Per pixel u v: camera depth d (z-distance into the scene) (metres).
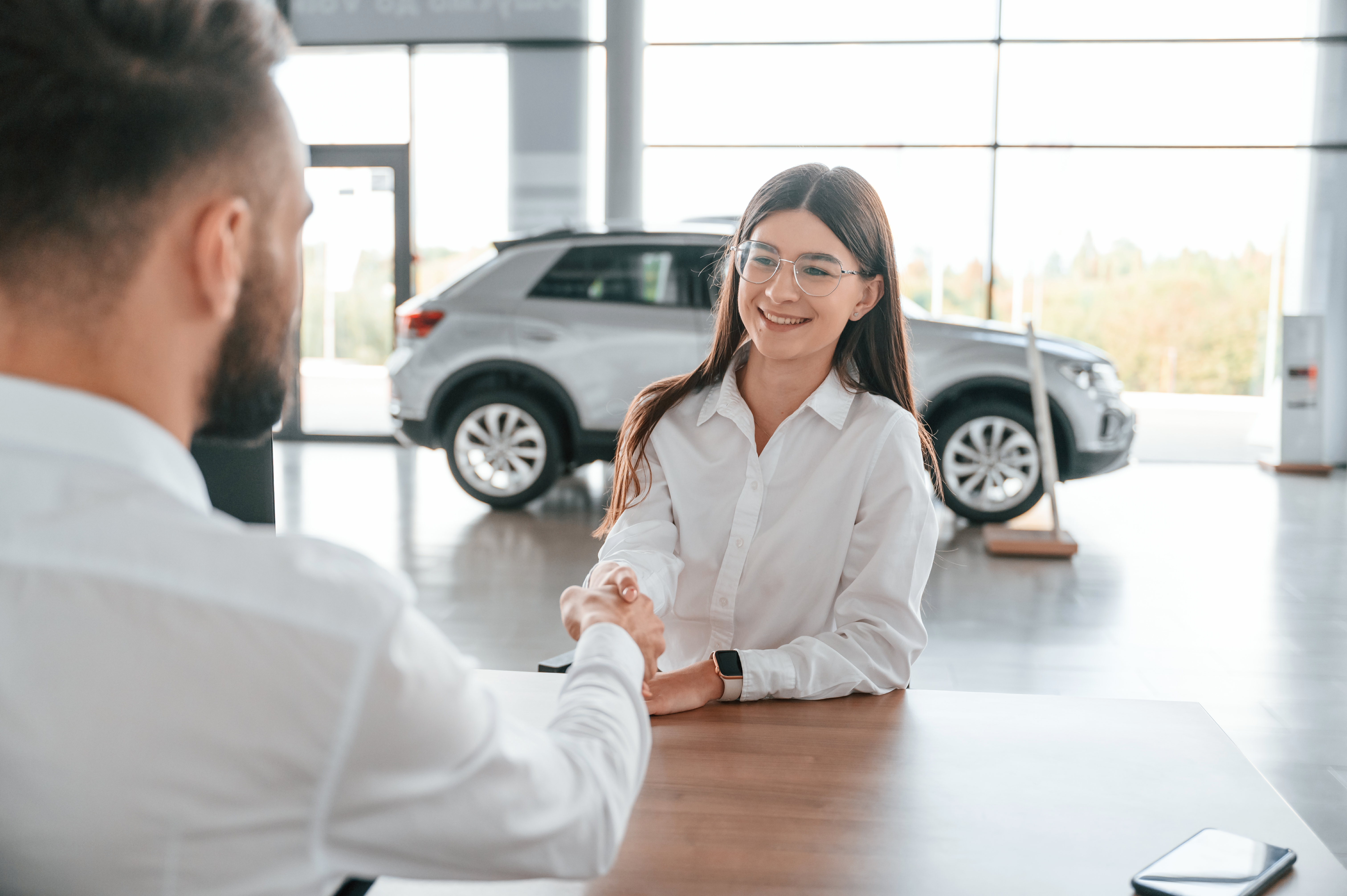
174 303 0.52
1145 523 5.69
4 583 0.47
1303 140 7.79
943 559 4.80
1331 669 3.40
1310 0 7.67
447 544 5.03
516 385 5.87
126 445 0.51
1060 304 8.10
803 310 1.39
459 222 8.24
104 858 0.48
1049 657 3.50
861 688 1.31
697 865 0.89
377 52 8.14
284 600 0.48
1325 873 0.90
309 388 8.34
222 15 0.53
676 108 8.18
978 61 7.95
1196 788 1.05
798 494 1.49
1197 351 8.09
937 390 5.49
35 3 0.48
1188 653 3.55
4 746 0.47
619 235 5.73
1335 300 7.86
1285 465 7.51
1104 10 7.83
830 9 8.00
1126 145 7.93
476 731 0.54
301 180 0.58
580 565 4.68
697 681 1.26
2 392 0.49
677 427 1.56
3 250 0.49
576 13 8.02
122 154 0.49
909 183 8.09
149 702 0.47
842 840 0.94
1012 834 0.96
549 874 0.61
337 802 0.50
